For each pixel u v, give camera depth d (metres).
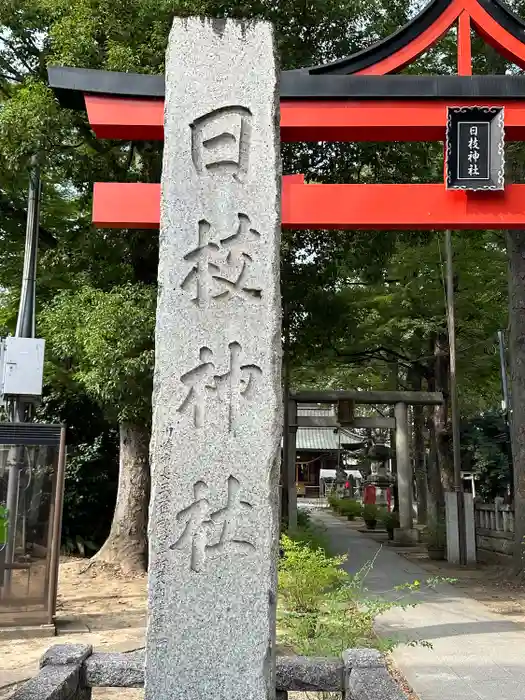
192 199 4.02
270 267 3.95
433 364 19.38
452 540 13.96
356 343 18.70
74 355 10.39
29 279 9.91
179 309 3.91
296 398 16.77
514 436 12.25
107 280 11.47
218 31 4.21
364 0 10.83
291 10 10.54
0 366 8.73
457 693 5.63
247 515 3.70
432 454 19.45
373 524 22.16
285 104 7.07
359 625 5.93
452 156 7.00
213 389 3.83
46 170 10.62
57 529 7.81
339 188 7.10
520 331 12.27
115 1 9.52
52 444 7.90
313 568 6.99
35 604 7.65
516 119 7.08
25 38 10.65
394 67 7.12
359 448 34.28
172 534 3.69
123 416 10.80
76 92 6.97
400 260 17.31
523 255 12.39
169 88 4.14
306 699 5.27
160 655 3.58
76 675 4.03
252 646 3.58
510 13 7.10
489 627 8.16
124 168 11.40
